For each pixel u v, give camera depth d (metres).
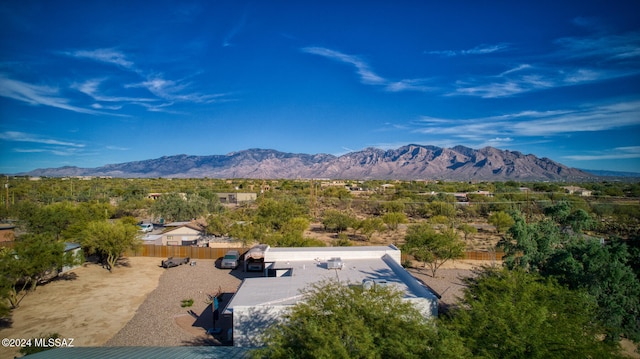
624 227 54.81
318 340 9.88
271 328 11.98
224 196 97.69
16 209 52.12
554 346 11.05
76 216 46.75
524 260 21.77
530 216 59.59
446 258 30.11
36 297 23.83
